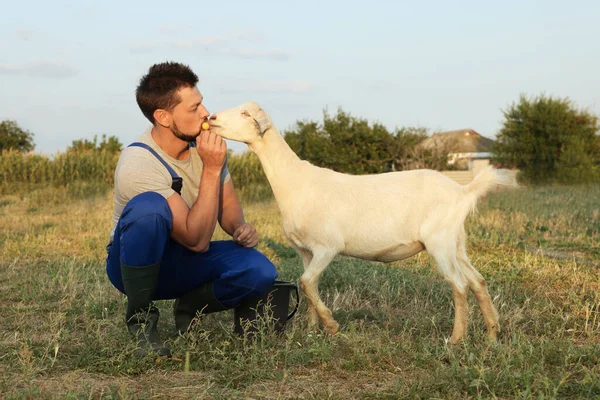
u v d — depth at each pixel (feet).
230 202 13.85
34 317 16.25
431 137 108.06
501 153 117.29
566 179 107.86
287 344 12.01
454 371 10.87
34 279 21.04
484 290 14.26
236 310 13.14
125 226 11.34
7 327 15.11
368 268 21.99
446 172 98.63
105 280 20.61
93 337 12.76
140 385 10.65
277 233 34.73
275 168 15.01
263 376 11.05
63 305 17.37
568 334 14.46
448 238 14.26
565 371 11.42
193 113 12.10
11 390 10.12
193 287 13.05
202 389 10.43
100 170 67.56
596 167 110.42
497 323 14.07
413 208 14.44
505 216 39.27
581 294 18.02
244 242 12.89
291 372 11.38
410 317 15.99
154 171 11.98
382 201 14.60
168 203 11.66
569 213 40.34
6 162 65.67
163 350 12.00
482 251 27.99
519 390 10.27
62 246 30.12
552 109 112.68
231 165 67.67
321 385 10.72
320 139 105.29
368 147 103.91
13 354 12.21
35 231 36.17
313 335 12.92
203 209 11.73
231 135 14.85
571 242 29.84
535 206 46.93
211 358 11.68
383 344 12.72
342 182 15.01
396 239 14.60
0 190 64.59
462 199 14.56
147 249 11.43
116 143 95.81
